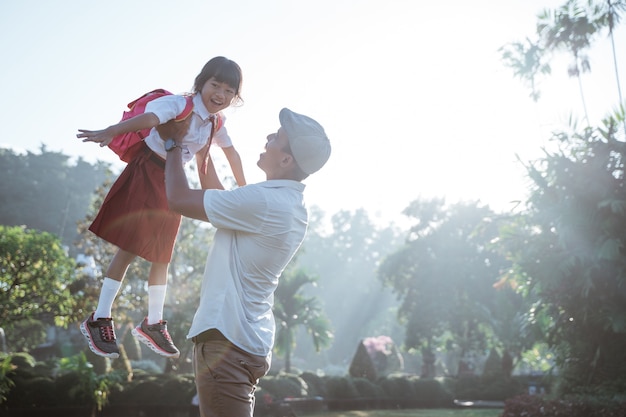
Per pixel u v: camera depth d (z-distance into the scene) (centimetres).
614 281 1418
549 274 1435
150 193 316
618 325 1377
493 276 4144
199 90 315
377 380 3091
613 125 1449
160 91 314
